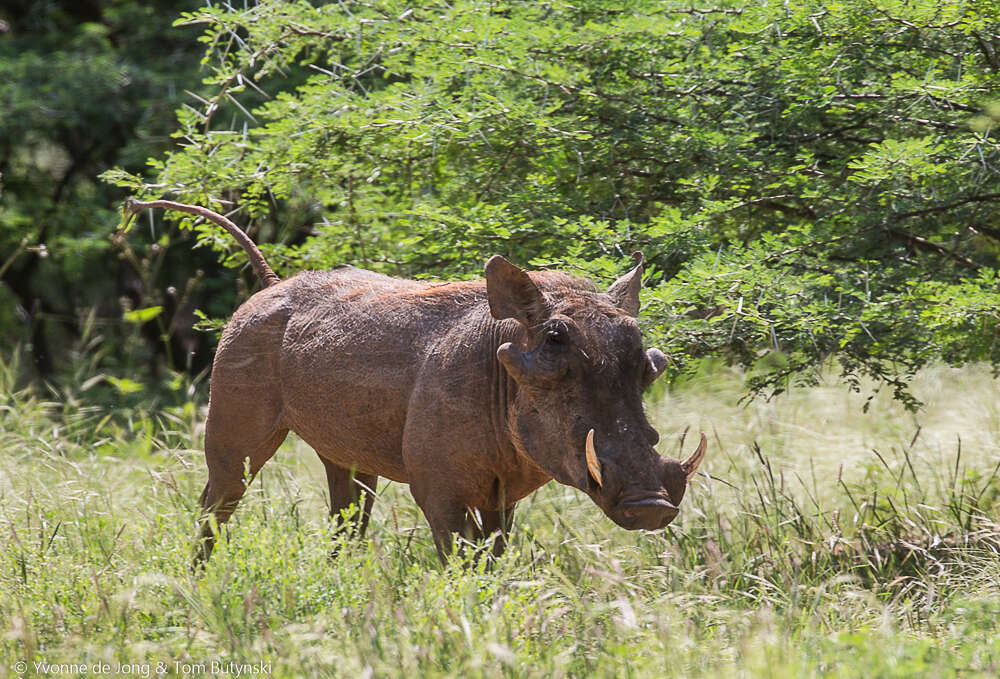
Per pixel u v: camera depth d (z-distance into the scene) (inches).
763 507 717.3
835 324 682.8
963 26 691.4
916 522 735.1
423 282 653.9
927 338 690.8
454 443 573.6
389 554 634.2
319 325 643.5
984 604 524.7
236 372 673.0
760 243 734.5
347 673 447.8
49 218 1633.9
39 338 1701.5
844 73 730.8
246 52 852.6
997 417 957.2
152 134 1445.6
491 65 741.3
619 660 460.1
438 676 437.7
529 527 731.4
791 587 561.0
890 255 756.6
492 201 799.7
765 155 754.8
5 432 1018.7
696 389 1095.6
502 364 547.8
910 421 994.7
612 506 495.5
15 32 1692.9
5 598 551.8
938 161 706.2
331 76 833.5
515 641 472.4
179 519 627.8
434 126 724.0
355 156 832.9
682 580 607.5
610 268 656.4
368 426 616.4
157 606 544.7
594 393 516.4
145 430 1071.0
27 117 1462.8
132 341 1504.7
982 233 792.3
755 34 760.3
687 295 653.9
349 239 884.6
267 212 889.5
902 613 556.7
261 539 559.2
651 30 743.7
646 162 801.6
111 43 1670.8
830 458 895.7
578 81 773.9
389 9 834.2
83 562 602.5
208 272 1641.2
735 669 457.7
